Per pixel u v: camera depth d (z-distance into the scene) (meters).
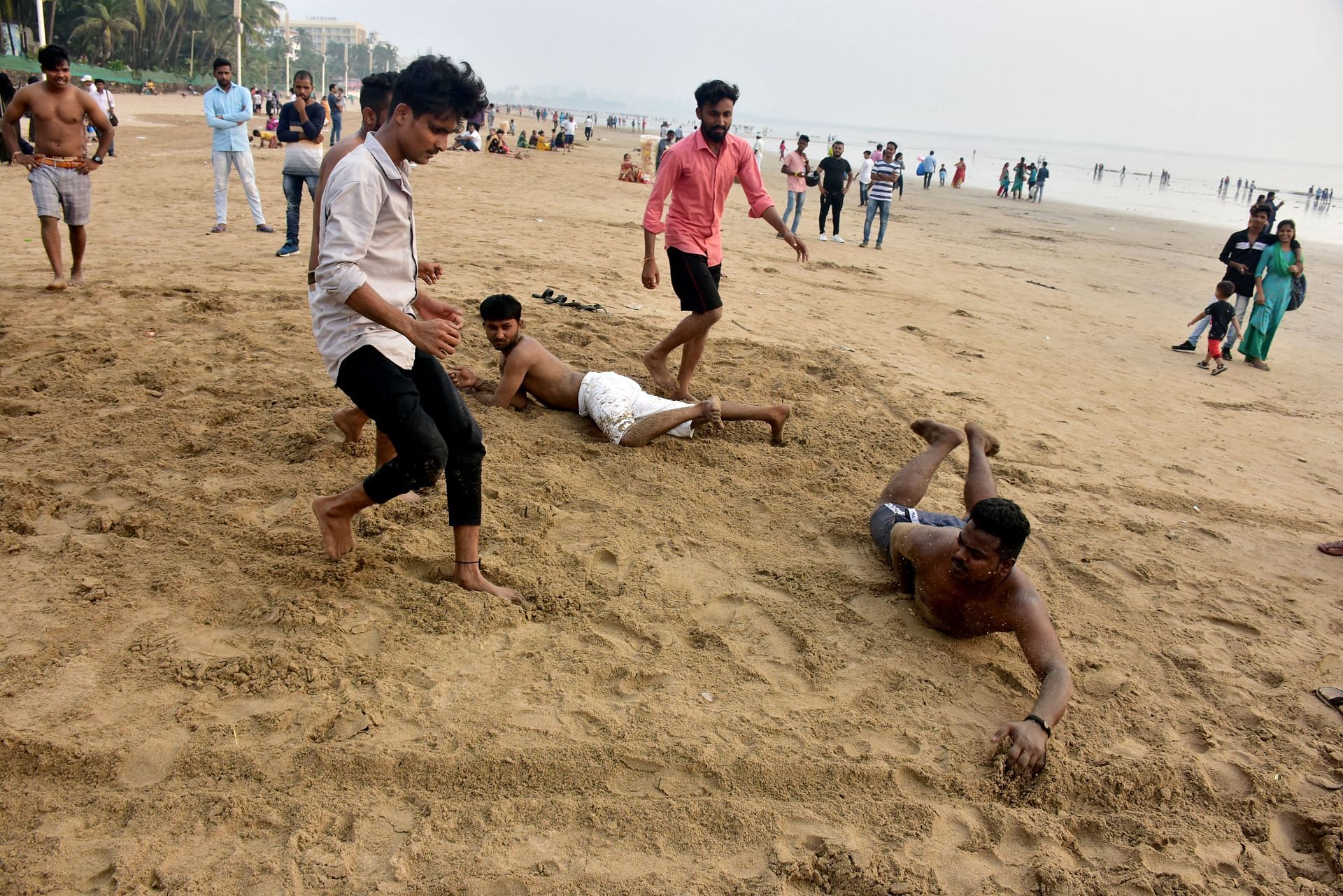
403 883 2.46
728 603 3.95
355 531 4.11
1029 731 3.14
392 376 3.36
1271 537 5.41
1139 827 2.97
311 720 2.98
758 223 18.53
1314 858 2.95
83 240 7.50
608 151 45.59
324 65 135.25
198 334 6.47
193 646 3.29
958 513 5.04
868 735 3.20
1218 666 3.92
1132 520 5.31
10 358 5.75
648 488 4.83
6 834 2.51
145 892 2.36
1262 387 9.72
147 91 66.06
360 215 3.17
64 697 2.98
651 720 3.14
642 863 2.61
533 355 5.55
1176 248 24.12
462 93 3.22
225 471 4.56
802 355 7.60
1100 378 8.99
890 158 16.38
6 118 6.97
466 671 3.31
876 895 2.58
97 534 3.95
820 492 5.05
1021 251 19.69
